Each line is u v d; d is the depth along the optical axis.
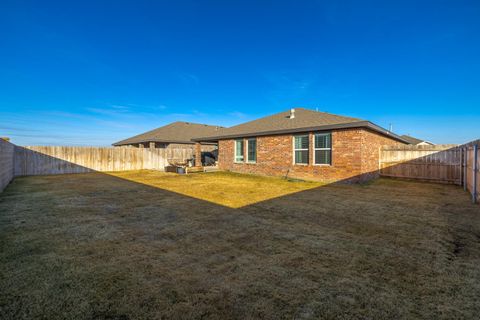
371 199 6.94
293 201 6.68
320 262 2.99
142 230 4.20
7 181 9.81
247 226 4.45
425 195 7.59
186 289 2.37
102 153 16.73
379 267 2.86
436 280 2.57
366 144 10.27
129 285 2.44
